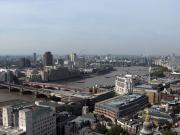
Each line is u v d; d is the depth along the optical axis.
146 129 193.00
